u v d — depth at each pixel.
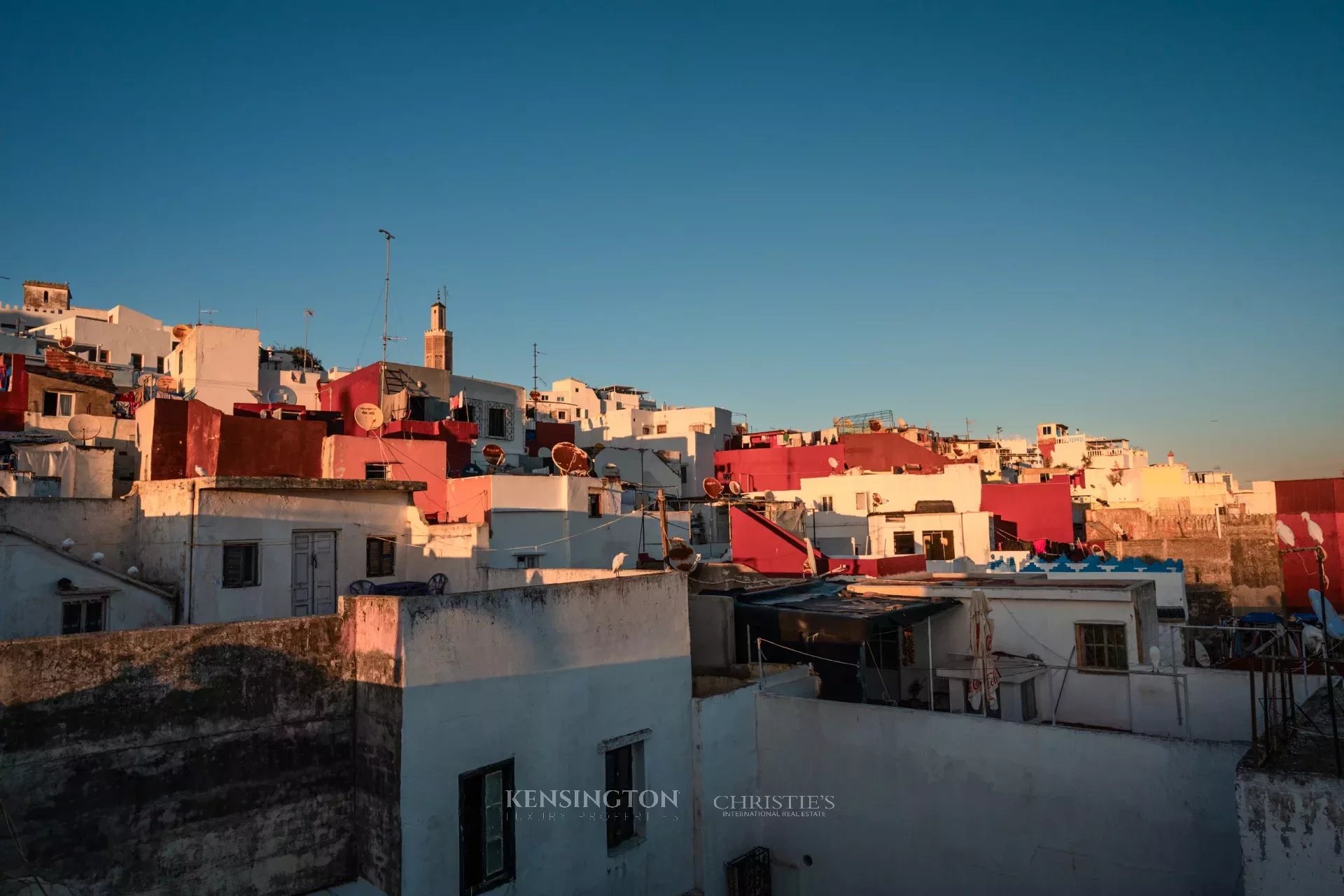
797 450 50.53
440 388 38.75
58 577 14.18
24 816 8.57
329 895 10.48
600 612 13.30
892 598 19.75
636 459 42.97
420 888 10.46
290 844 10.48
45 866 8.66
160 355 58.78
